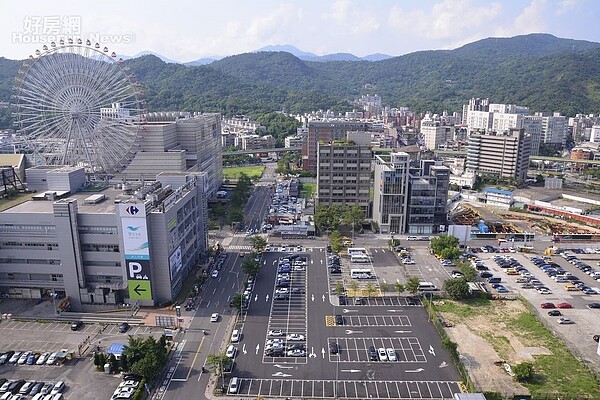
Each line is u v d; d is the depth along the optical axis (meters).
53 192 156.12
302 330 121.75
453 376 102.81
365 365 106.62
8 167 174.25
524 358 109.81
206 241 180.25
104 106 182.62
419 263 170.88
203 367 105.19
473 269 153.88
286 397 95.44
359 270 159.50
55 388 96.62
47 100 178.75
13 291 139.75
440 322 125.88
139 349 101.56
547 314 132.00
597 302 139.12
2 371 103.94
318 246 191.12
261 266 167.88
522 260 176.38
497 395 92.88
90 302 135.25
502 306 136.50
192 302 135.62
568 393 96.19
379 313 131.75
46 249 135.50
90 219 131.50
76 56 177.88
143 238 129.25
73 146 182.12
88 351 111.81
